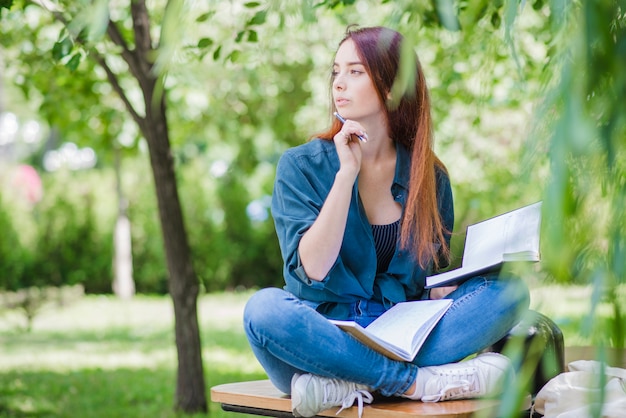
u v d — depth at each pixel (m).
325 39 8.42
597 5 1.28
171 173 5.44
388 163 2.78
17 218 16.62
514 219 2.51
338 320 2.54
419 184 2.69
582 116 1.25
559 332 2.54
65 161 17.27
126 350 9.33
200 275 17.14
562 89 1.27
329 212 2.48
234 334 10.39
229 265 17.17
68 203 17.02
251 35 3.91
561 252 1.28
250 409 2.61
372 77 2.65
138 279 17.39
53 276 16.92
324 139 2.79
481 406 2.31
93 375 7.48
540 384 2.51
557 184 1.25
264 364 2.52
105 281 17.28
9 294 14.68
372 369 2.36
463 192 8.06
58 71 5.86
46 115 6.38
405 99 2.73
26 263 16.66
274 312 2.39
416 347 2.38
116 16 6.12
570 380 2.35
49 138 20.91
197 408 5.54
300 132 10.95
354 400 2.36
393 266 2.76
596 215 1.33
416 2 1.37
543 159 1.31
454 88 6.43
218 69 8.67
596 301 1.28
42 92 6.18
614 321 1.31
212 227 17.16
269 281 17.42
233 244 17.16
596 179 1.32
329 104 2.91
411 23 1.36
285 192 2.66
